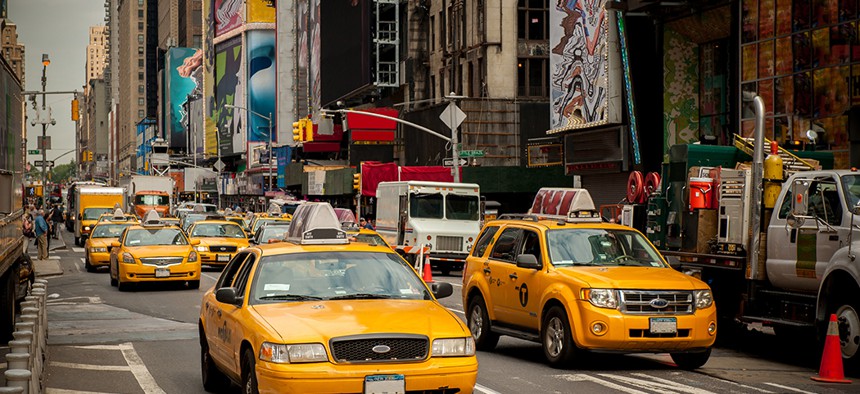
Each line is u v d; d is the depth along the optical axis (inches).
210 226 1489.9
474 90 2393.0
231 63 6023.6
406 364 358.6
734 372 536.7
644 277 524.4
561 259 557.9
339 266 424.2
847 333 524.4
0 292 654.5
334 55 3368.6
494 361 574.2
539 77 2357.3
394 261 434.3
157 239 1162.6
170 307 927.0
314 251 430.9
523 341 684.1
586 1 1749.5
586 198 985.5
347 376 352.5
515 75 2332.7
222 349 430.6
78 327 759.7
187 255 1130.0
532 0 2340.1
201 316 493.7
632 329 506.9
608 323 506.3
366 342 359.6
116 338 693.3
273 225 1393.9
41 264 1593.3
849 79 1117.1
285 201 2364.7
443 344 366.3
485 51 2335.1
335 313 379.9
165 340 684.7
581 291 517.0
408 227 1428.4
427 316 381.7
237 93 5925.2
